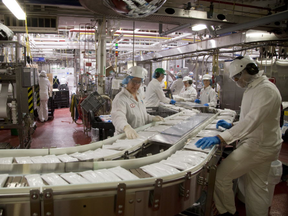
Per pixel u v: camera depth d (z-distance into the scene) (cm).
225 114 303
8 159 131
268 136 194
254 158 195
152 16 425
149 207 112
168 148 169
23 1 427
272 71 570
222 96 709
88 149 163
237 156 197
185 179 120
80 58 1142
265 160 197
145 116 249
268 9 472
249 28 452
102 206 104
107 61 1001
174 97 500
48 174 115
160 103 430
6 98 379
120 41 994
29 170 119
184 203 128
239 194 269
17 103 377
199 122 237
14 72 375
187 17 432
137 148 164
